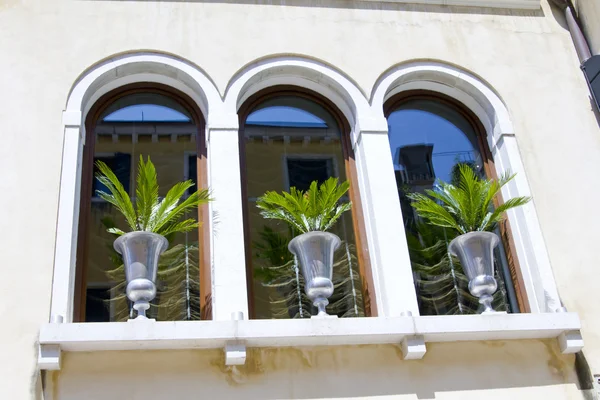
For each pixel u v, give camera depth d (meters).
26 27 6.55
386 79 6.87
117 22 6.69
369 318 5.45
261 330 5.26
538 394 5.62
